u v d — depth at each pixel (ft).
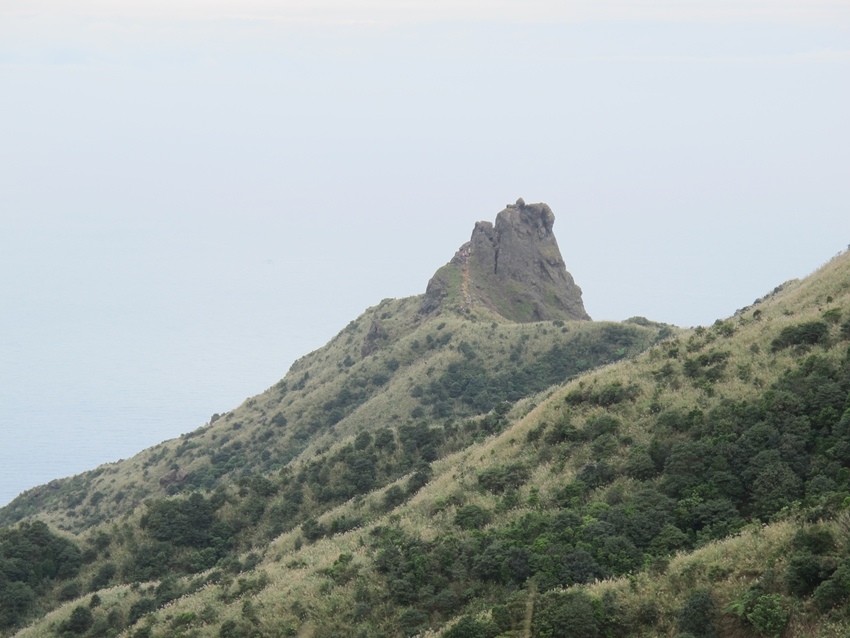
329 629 190.70
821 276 273.75
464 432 349.00
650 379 245.24
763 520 173.78
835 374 201.98
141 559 314.96
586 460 222.28
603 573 172.14
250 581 230.68
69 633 251.60
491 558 188.75
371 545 226.17
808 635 130.11
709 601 142.10
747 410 204.54
